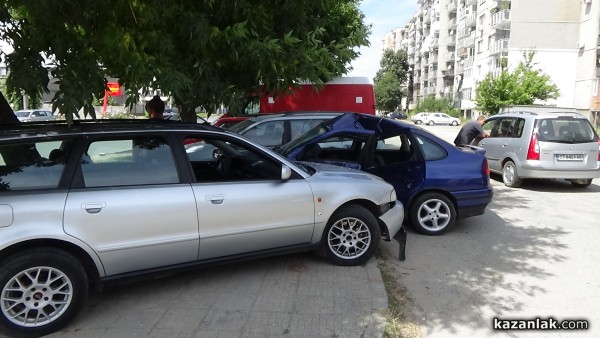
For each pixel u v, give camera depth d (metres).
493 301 4.48
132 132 4.11
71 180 3.77
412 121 56.19
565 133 9.93
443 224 6.61
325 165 5.71
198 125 4.46
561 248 6.12
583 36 42.91
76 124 4.15
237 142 4.59
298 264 5.18
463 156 6.64
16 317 3.55
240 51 4.59
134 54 4.10
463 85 65.38
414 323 4.03
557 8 43.78
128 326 3.79
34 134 3.79
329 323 3.83
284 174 4.55
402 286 4.80
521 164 10.21
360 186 5.07
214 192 4.28
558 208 8.52
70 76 3.82
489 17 54.34
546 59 44.38
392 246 6.07
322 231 4.93
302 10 5.06
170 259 4.14
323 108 13.56
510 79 36.47
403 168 6.66
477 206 6.62
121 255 3.90
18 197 3.56
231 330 3.71
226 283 4.65
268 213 4.54
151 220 3.98
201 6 4.50
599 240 6.50
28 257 3.53
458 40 69.25
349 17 12.51
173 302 4.23
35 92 3.96
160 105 5.86
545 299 4.54
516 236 6.65
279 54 4.76
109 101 5.75
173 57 4.44
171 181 4.16
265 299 4.28
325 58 5.08
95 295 4.39
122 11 4.13
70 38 3.96
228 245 4.39
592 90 41.16
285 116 9.31
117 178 3.96
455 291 4.71
